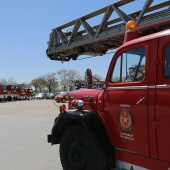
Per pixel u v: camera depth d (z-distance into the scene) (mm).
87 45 10297
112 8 9531
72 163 4863
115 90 4258
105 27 9812
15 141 8961
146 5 8008
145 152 3736
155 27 5250
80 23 10820
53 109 24891
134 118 3871
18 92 61344
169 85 3424
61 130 5348
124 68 4191
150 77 3689
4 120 14828
